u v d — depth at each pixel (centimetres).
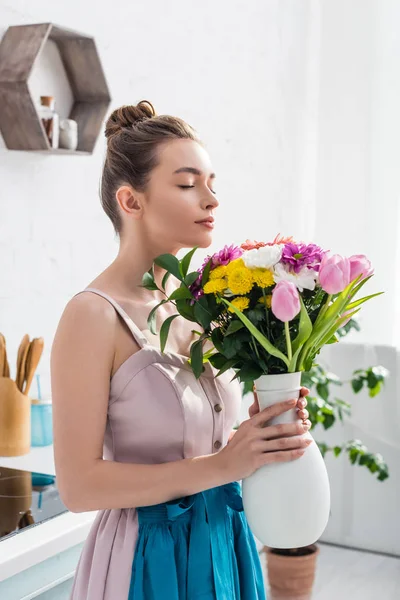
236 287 120
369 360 376
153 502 126
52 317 261
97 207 279
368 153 393
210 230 142
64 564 166
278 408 125
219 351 127
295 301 115
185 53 321
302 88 403
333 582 343
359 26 393
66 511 173
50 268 259
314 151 407
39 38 230
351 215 398
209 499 137
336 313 123
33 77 246
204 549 133
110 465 126
